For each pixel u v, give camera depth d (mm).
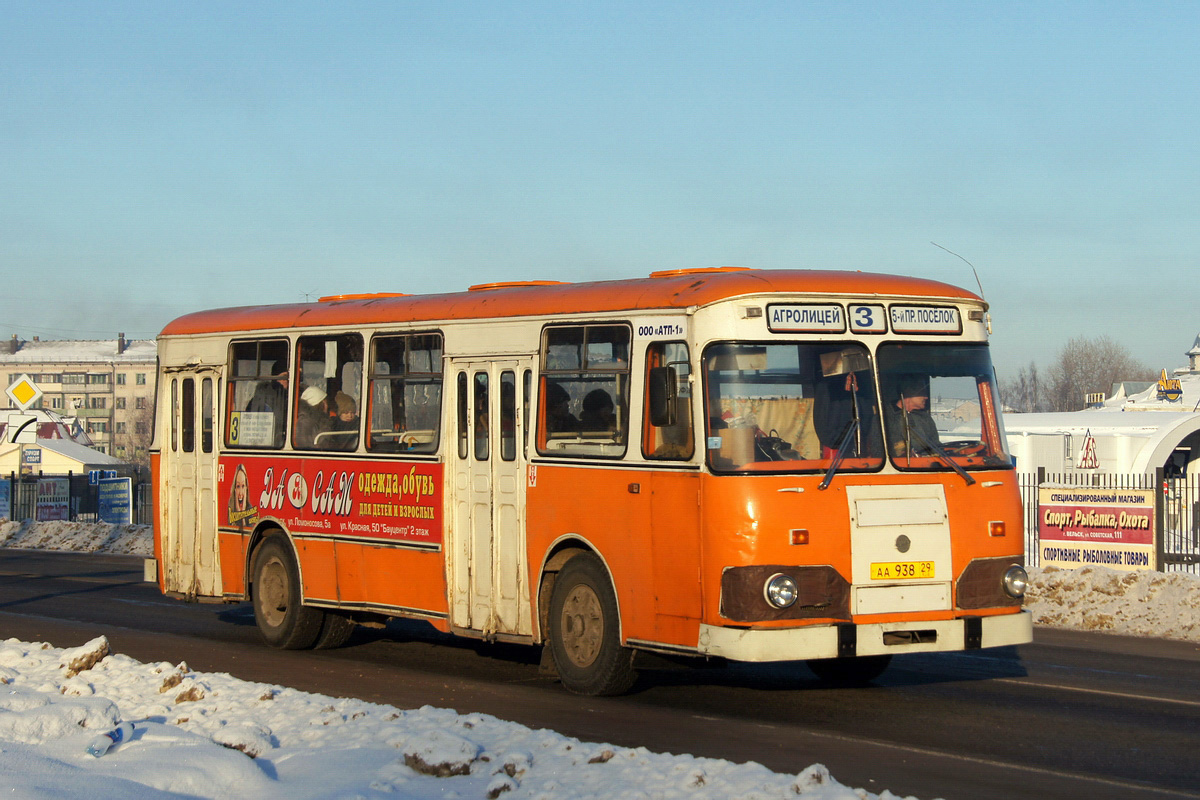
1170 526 24797
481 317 11523
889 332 9953
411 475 12102
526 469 11000
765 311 9602
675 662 10477
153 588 20406
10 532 31906
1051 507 18656
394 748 7715
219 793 7059
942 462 9875
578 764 7246
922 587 9609
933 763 8094
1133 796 7332
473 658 12836
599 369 10398
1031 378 136500
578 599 10578
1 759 7266
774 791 6543
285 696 9336
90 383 158250
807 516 9352
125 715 9062
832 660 11242
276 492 13633
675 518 9633
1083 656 13008
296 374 13539
